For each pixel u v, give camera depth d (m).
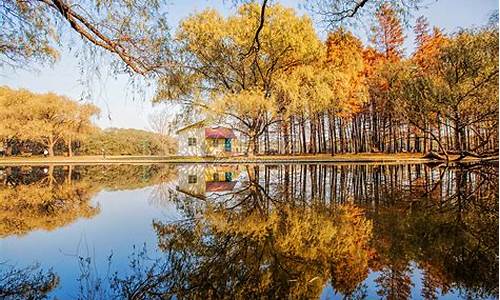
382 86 19.28
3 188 9.10
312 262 3.04
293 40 16.08
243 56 5.79
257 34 5.10
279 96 17.34
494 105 13.23
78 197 7.45
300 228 4.24
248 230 4.21
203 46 14.98
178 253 3.38
